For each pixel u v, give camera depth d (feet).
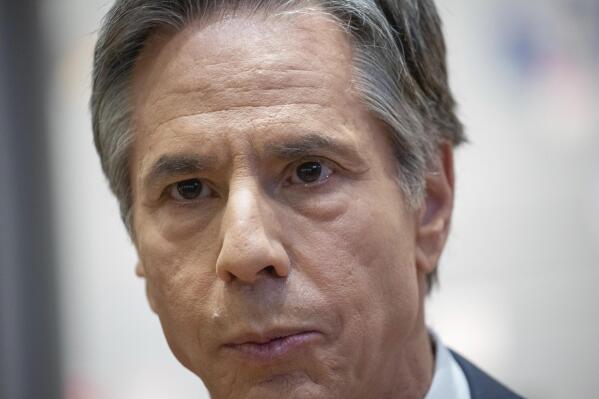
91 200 13.01
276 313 5.97
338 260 6.15
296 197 6.19
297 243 6.10
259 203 5.99
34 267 13.19
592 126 12.79
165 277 6.52
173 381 12.85
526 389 12.79
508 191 12.73
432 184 7.25
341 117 6.24
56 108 12.97
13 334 13.29
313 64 6.23
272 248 5.87
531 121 12.66
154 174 6.42
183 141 6.19
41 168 13.07
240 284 6.00
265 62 6.15
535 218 12.76
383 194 6.44
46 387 13.28
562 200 12.78
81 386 13.11
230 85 6.15
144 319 12.94
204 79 6.21
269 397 6.15
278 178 6.19
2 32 12.87
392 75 6.63
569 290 12.83
